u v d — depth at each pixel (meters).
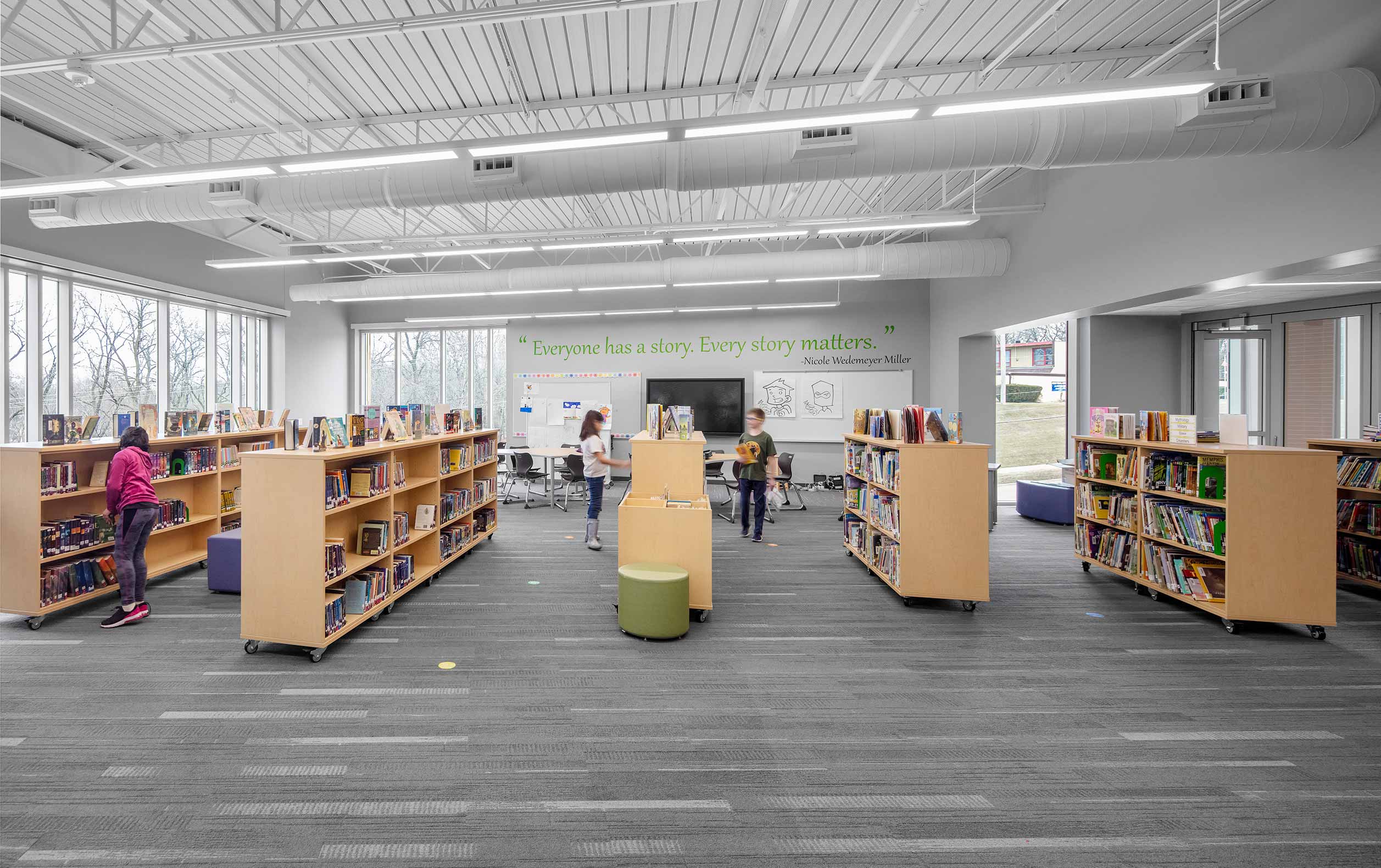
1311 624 3.67
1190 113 3.71
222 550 4.47
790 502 9.19
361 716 2.70
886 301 10.73
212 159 6.53
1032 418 12.68
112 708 2.75
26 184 4.13
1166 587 4.28
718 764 2.35
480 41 4.45
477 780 2.23
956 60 4.73
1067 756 2.42
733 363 11.11
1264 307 6.47
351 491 3.76
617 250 11.05
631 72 4.85
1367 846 1.91
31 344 6.32
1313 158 3.88
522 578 5.04
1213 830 1.99
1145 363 7.36
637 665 3.28
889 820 2.04
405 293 9.46
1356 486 4.70
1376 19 3.53
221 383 9.06
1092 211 6.09
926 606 4.33
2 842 1.89
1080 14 4.17
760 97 4.40
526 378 11.52
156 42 4.41
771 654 3.45
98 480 4.35
